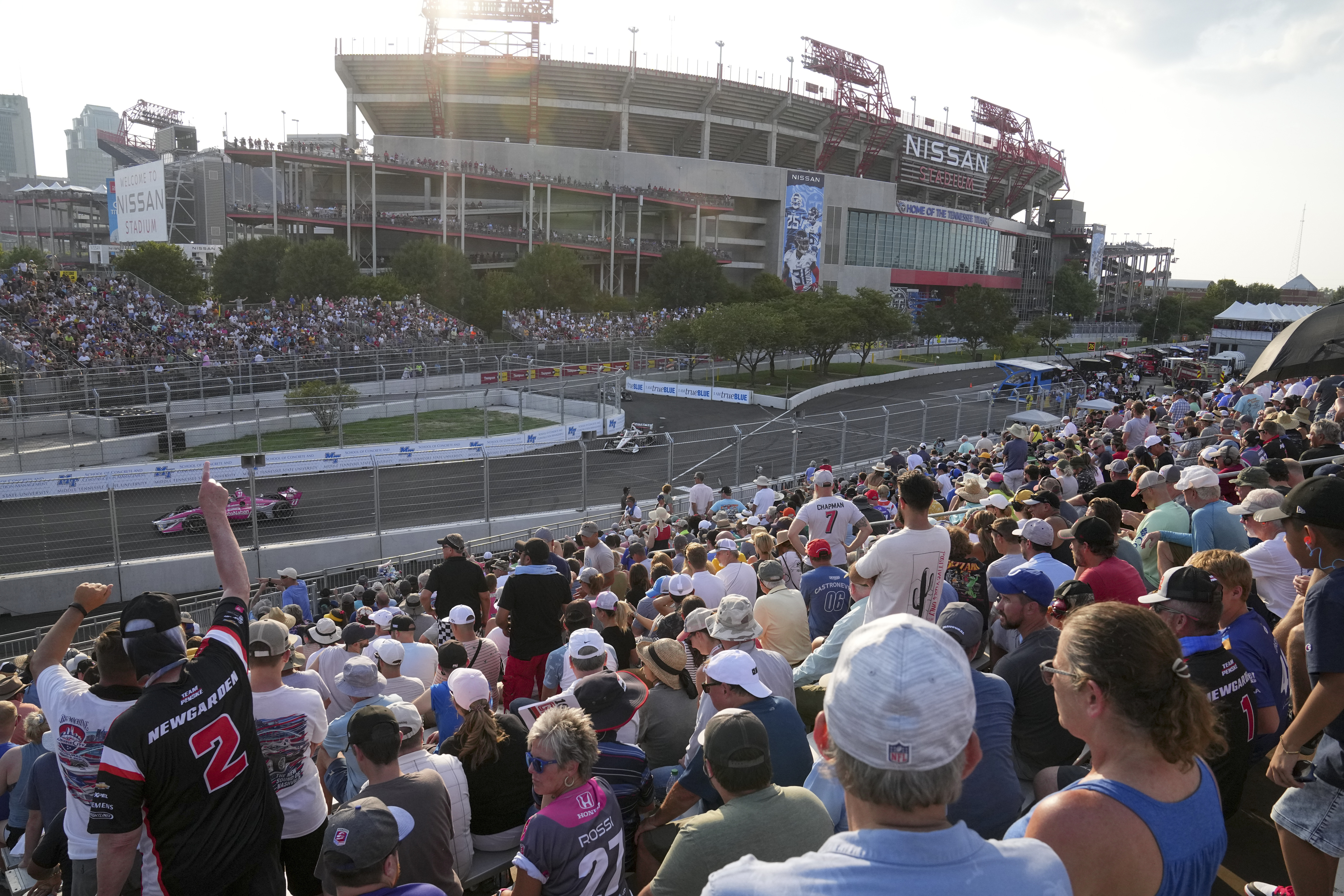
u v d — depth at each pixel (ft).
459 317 228.02
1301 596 14.20
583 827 11.53
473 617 24.73
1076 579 16.05
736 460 118.93
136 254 215.92
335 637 33.01
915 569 16.11
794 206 345.51
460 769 15.07
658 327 238.07
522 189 332.19
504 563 59.72
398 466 92.07
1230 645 12.28
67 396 114.21
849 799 5.65
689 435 145.59
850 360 277.03
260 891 10.97
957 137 432.66
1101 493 31.40
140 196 347.56
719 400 184.55
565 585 25.73
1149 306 516.73
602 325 240.32
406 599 44.75
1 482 90.07
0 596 72.23
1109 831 6.35
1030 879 5.22
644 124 354.33
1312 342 21.31
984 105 447.01
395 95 331.98
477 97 330.34
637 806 14.56
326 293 214.90
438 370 172.45
